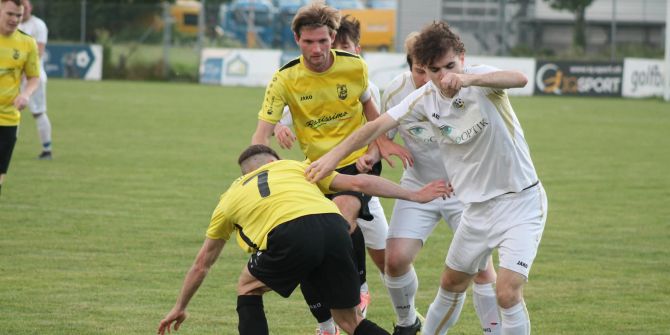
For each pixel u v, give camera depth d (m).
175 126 37.06
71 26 69.38
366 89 11.91
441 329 11.20
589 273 14.89
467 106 9.64
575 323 12.02
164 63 65.94
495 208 9.91
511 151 9.73
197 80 65.38
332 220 9.55
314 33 11.19
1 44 17.75
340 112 11.83
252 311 9.68
